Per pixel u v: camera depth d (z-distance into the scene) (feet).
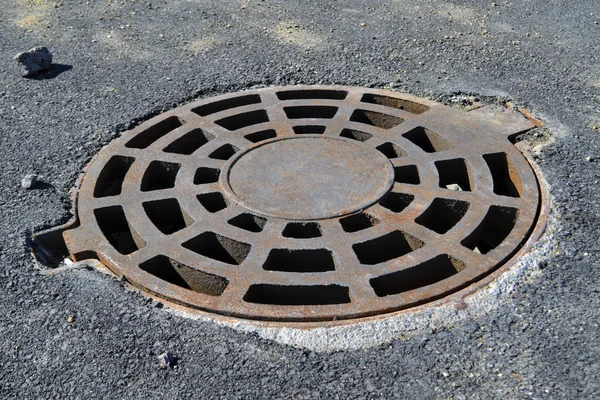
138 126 4.15
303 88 4.48
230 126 4.25
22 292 3.05
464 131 4.03
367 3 5.64
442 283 3.05
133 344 2.82
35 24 5.36
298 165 3.77
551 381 2.65
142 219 3.43
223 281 3.13
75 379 2.71
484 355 2.76
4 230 3.36
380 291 3.15
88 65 4.77
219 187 3.63
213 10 5.56
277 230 3.34
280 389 2.66
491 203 3.48
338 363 2.74
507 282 3.05
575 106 4.23
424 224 3.49
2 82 4.57
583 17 5.34
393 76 4.60
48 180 3.70
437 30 5.17
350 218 3.43
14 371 2.74
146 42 5.06
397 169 3.76
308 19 5.37
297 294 3.08
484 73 4.61
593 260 3.15
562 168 3.71
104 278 3.13
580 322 2.87
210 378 2.70
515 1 5.64
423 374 2.70
